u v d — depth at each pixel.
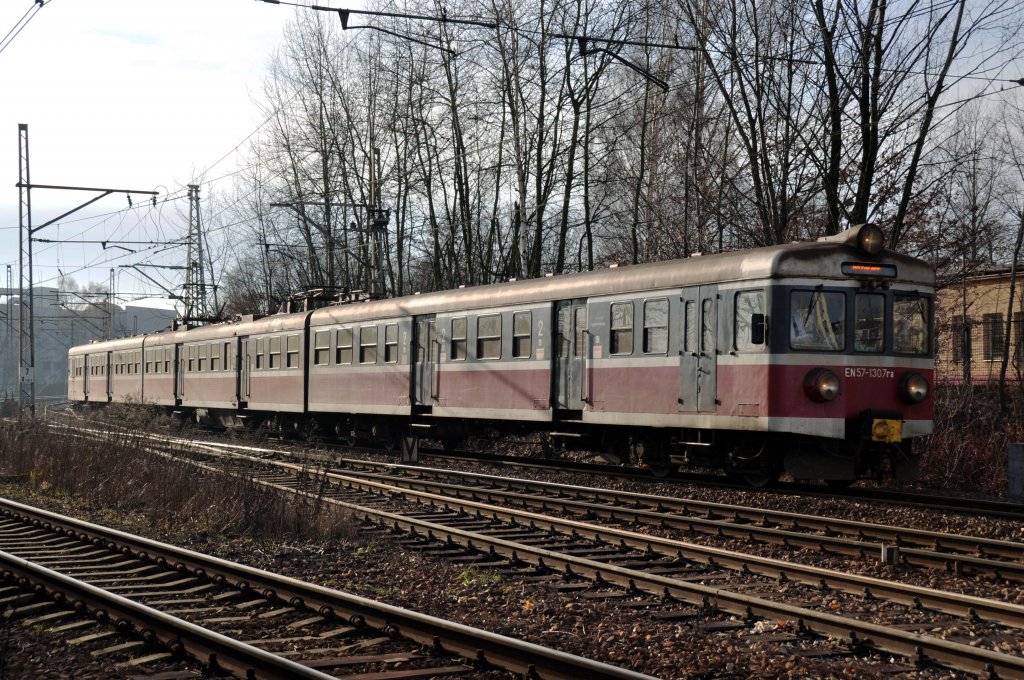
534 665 6.46
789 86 21.33
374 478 17.94
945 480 18.78
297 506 12.71
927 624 8.05
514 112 28.56
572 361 18.12
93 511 14.83
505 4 28.61
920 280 15.23
